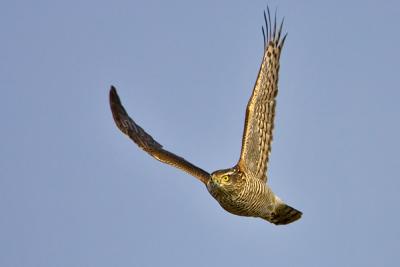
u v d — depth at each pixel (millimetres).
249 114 14289
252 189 14711
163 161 16688
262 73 14258
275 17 14352
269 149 14781
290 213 15422
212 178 14656
